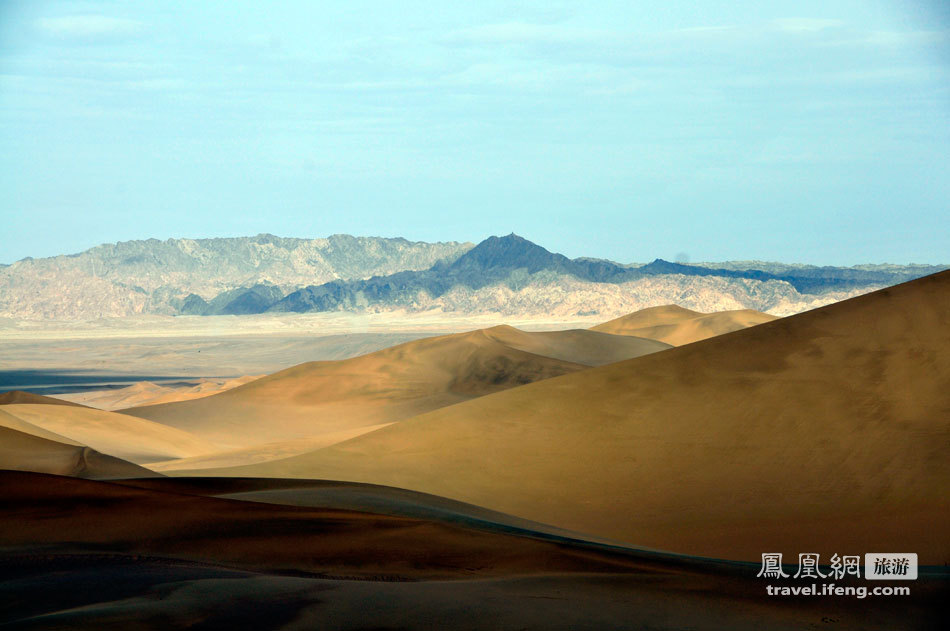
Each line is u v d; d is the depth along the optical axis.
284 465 78.12
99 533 33.81
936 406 64.69
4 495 39.03
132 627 21.64
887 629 24.62
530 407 83.31
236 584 25.69
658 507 60.19
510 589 26.56
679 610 25.33
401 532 34.94
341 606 23.64
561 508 62.78
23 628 21.55
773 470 62.25
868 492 56.03
